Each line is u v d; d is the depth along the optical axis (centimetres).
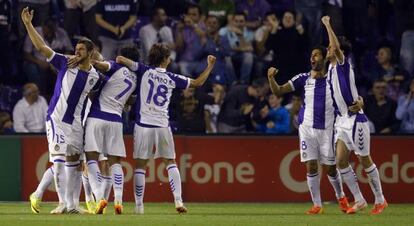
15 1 5662
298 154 5141
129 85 3528
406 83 5669
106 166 3678
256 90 5588
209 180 5122
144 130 3566
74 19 5697
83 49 3444
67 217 3300
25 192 5066
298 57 5750
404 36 5775
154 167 5056
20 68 5659
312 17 5794
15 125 5369
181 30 5756
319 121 3816
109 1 5734
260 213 3859
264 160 5144
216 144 5131
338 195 3944
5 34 5653
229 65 5719
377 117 5594
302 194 5134
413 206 4800
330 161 3850
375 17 5856
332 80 3700
